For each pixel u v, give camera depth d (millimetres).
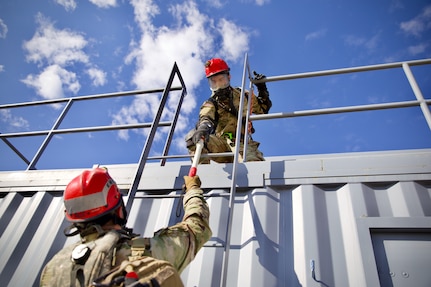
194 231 1723
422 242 2088
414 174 2352
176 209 2648
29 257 2805
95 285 1229
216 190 2732
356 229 2188
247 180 2668
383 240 2150
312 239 2256
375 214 2279
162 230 1634
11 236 2979
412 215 2193
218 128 3561
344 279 2062
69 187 1666
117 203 1690
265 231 2373
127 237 1535
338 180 2484
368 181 2416
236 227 2488
